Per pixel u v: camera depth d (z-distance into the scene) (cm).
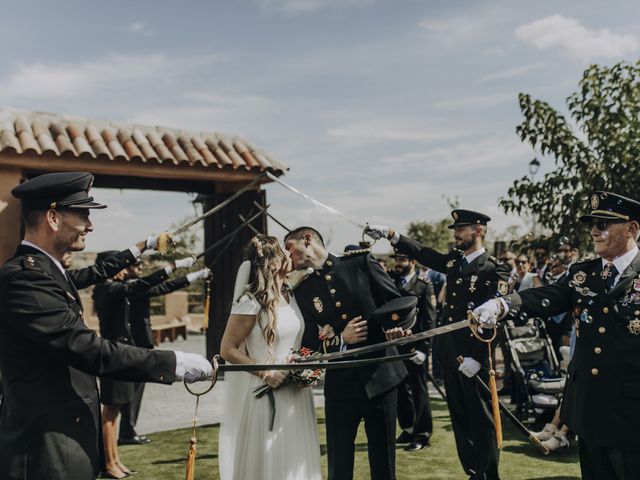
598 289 331
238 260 938
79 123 860
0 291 251
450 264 489
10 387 255
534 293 350
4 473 249
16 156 751
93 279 381
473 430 443
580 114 940
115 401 514
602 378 321
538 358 681
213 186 961
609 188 919
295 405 341
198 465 547
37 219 267
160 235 412
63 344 247
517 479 481
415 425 583
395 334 353
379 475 369
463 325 339
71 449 254
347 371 367
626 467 312
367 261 384
